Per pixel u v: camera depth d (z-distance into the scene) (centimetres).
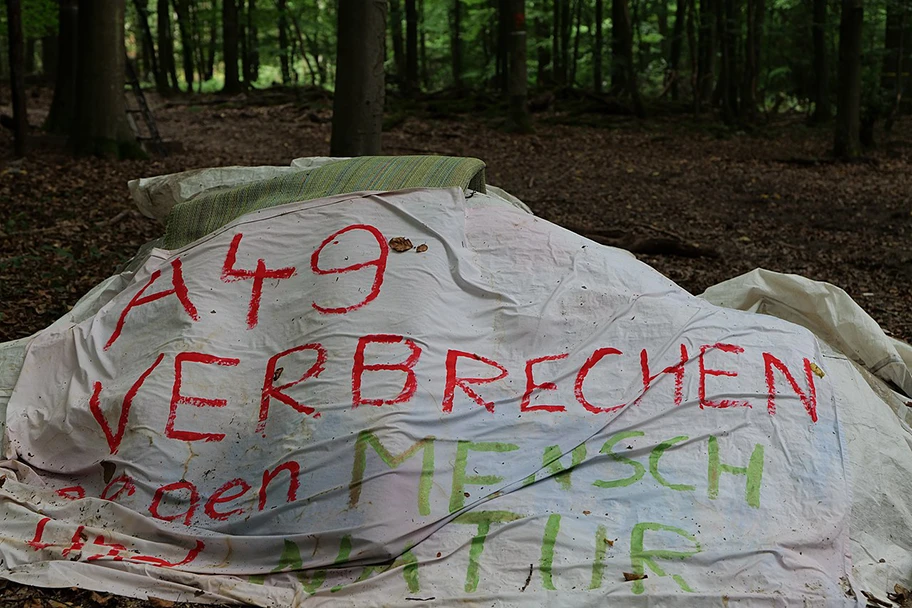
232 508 353
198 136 1756
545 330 408
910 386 468
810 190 1317
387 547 331
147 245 502
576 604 308
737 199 1246
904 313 702
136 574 324
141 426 378
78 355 419
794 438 378
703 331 415
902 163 1562
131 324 425
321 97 2345
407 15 2417
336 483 344
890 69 1992
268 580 329
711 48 2400
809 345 420
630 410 384
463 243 442
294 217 450
